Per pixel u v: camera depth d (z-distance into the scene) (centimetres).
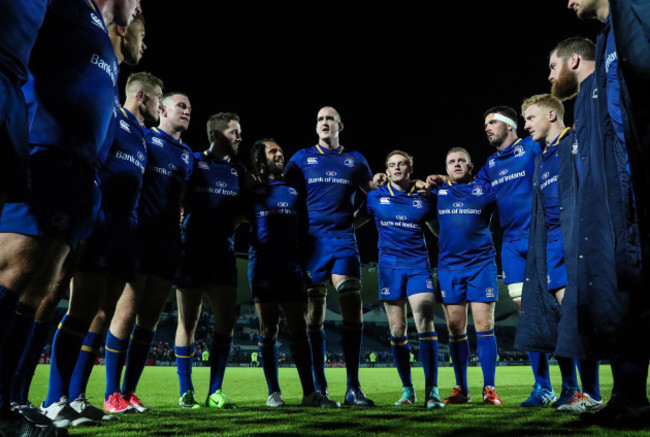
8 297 140
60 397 240
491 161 466
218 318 399
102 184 283
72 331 250
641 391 191
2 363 152
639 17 136
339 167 455
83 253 264
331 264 431
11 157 127
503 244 446
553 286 336
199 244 404
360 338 409
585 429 189
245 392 589
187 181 415
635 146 147
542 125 366
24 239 144
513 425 210
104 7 199
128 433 192
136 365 337
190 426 218
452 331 438
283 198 432
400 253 438
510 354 2872
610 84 188
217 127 446
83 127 160
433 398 353
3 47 127
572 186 238
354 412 295
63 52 162
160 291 351
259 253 421
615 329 187
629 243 172
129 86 356
